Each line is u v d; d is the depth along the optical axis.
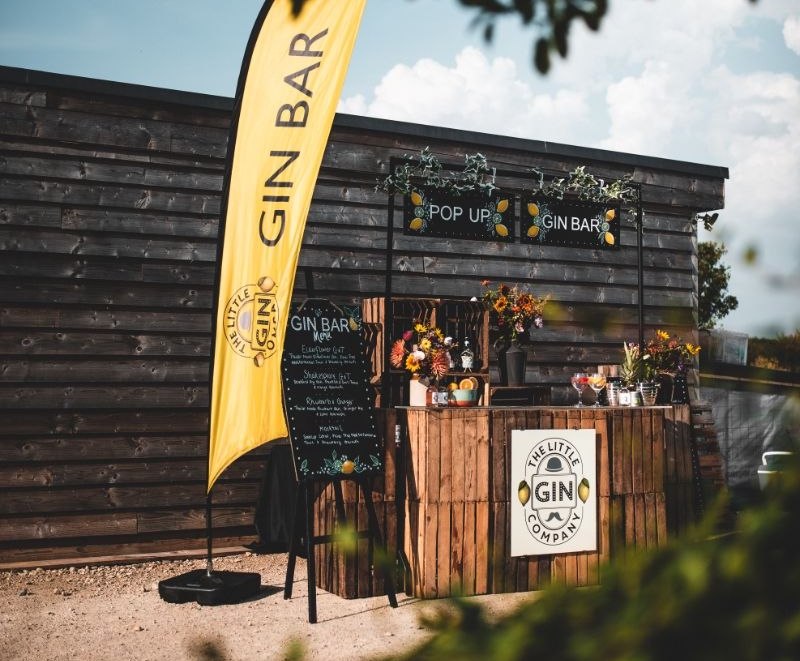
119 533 7.80
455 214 7.77
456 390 7.08
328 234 8.74
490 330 8.20
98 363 7.78
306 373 6.30
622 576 0.70
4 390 7.48
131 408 7.88
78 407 7.69
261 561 7.89
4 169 7.53
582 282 10.06
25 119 7.57
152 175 8.02
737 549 0.66
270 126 5.73
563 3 1.30
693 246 10.80
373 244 8.93
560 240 8.16
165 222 8.05
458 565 6.49
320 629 5.72
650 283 10.52
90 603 6.47
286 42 5.73
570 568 6.85
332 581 6.67
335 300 8.75
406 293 9.06
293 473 8.00
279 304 5.72
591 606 0.70
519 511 6.69
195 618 6.04
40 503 7.56
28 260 7.58
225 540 8.23
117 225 7.88
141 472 7.90
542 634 0.68
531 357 9.68
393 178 7.45
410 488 6.59
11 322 7.50
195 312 8.12
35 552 7.58
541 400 8.33
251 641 5.50
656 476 7.29
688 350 8.30
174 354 8.03
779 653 0.60
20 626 5.89
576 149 9.96
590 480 6.98
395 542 6.62
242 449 5.79
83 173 7.78
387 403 7.34
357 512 6.54
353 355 6.56
